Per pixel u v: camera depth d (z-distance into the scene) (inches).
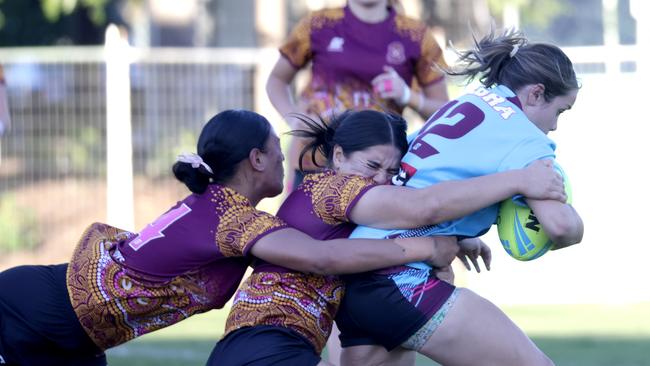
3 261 1664.6
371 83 843.4
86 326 585.6
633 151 1465.3
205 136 592.1
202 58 1651.1
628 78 1460.4
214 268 586.2
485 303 566.9
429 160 581.9
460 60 634.2
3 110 948.6
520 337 561.9
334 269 559.5
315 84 855.7
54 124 1657.2
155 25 2775.6
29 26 2608.3
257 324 565.0
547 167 558.3
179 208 591.8
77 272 588.1
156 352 1094.4
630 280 1481.3
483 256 670.5
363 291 577.9
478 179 561.0
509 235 584.7
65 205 1663.4
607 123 1464.1
